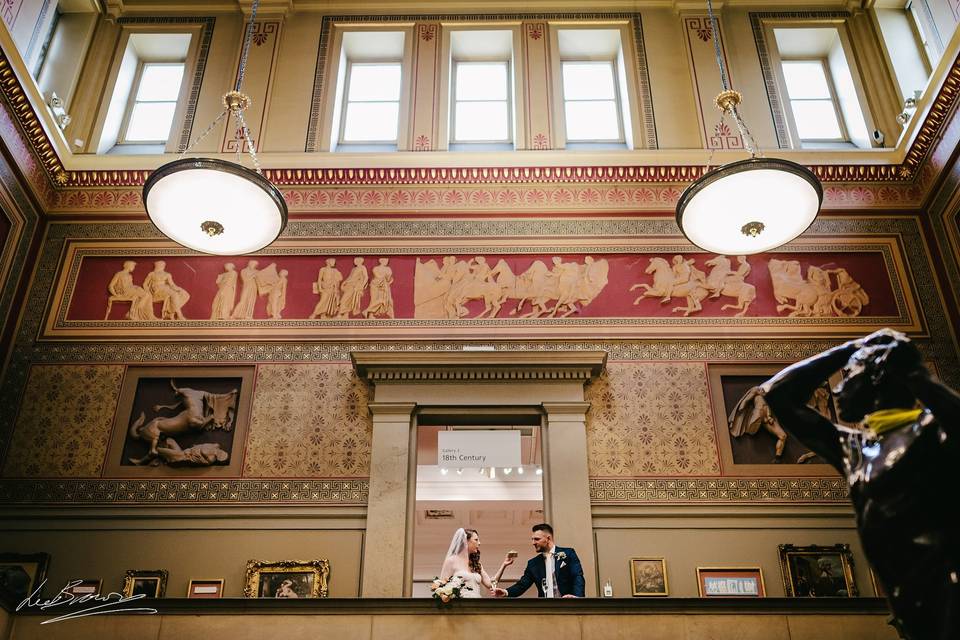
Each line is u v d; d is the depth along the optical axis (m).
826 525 8.82
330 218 10.67
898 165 10.72
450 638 6.34
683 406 9.51
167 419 9.41
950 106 9.77
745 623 6.39
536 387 9.54
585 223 10.61
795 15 11.98
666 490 9.04
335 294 10.20
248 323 10.02
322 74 11.68
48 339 9.89
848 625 6.37
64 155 10.69
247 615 6.46
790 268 10.29
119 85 11.66
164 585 8.55
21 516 8.90
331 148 11.22
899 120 10.70
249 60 11.71
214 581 8.59
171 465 9.20
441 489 13.55
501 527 15.12
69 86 11.31
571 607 6.44
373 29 12.05
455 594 6.52
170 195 7.87
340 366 9.77
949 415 2.99
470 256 10.44
